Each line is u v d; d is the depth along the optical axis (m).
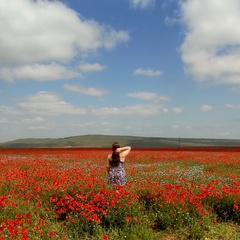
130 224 8.91
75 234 8.31
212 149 58.59
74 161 30.72
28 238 7.16
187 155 37.69
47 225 8.40
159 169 23.66
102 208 9.30
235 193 10.57
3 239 6.94
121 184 11.66
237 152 45.47
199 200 10.50
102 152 45.03
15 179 14.10
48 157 35.38
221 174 20.05
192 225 8.81
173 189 11.23
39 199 10.70
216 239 8.42
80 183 11.75
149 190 11.29
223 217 10.12
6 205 9.40
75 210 9.52
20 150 52.28
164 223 9.09
